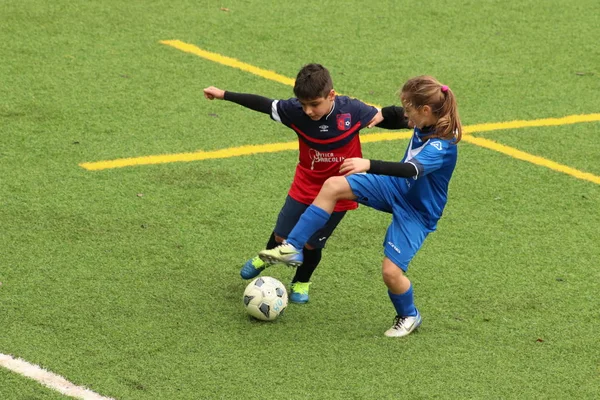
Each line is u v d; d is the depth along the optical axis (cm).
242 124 3316
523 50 4225
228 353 1942
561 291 2291
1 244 2377
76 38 4038
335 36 4262
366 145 3209
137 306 2116
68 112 3316
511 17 4625
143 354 1922
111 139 3119
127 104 3422
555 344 2044
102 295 2156
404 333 2044
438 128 1925
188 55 3947
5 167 2850
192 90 3597
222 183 2841
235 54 4003
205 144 3131
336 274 2327
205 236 2497
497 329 2098
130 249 2395
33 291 2156
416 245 2000
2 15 4225
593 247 2541
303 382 1850
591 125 3472
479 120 3469
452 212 2719
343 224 2597
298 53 4053
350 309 2161
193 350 1947
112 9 4419
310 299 2197
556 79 3922
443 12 4641
